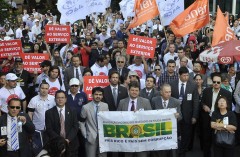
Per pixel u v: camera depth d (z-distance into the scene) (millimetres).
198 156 10922
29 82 12703
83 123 9477
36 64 13234
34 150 9172
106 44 17891
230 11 33188
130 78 10906
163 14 16672
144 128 9344
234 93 11141
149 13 15750
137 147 9367
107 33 22328
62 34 15188
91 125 9398
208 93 10453
